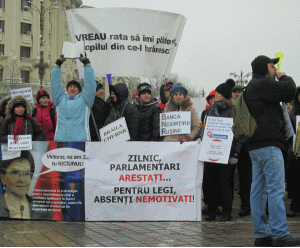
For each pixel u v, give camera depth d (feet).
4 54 167.02
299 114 24.25
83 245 14.32
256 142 15.06
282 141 15.02
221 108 20.71
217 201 20.71
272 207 14.55
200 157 19.58
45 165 19.65
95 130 22.25
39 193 19.66
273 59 15.65
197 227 18.03
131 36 22.38
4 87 164.35
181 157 19.60
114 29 22.33
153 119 21.65
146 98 21.65
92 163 19.44
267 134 14.85
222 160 19.52
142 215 19.39
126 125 19.72
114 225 18.33
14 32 167.73
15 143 19.69
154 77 22.91
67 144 19.52
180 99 20.94
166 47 23.07
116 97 21.06
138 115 21.16
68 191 19.48
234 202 27.84
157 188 19.47
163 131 20.80
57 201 19.52
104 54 22.44
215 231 17.17
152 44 22.67
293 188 23.44
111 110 21.42
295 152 23.29
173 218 19.49
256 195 15.24
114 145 19.44
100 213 19.35
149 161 19.47
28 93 25.02
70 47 20.29
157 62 22.89
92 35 22.44
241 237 16.07
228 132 19.60
